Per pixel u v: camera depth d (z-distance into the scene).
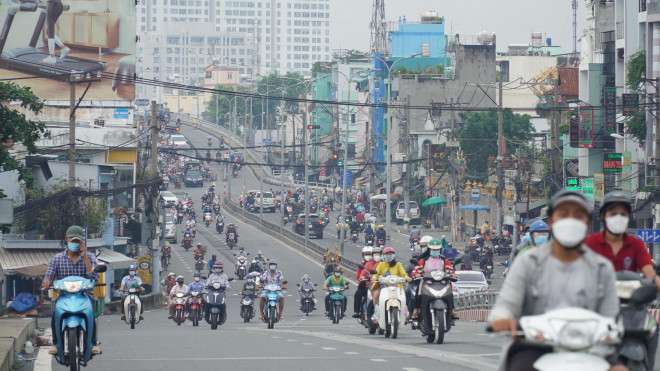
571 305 10.20
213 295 49.38
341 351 27.59
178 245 142.12
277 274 53.25
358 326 47.91
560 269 10.24
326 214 172.88
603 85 103.19
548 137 152.88
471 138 153.88
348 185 185.62
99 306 59.56
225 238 150.38
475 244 116.06
